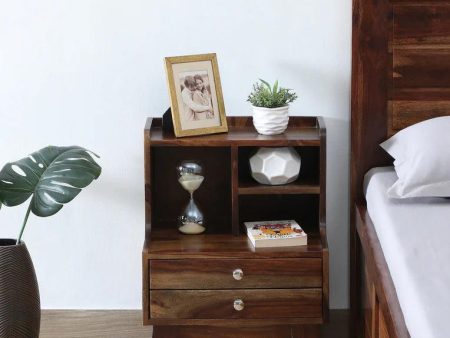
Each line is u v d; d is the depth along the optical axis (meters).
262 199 3.09
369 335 2.74
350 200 3.05
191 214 2.92
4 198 2.70
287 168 2.85
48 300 3.25
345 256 3.18
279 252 2.75
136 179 3.16
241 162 3.05
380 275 2.34
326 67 3.06
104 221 3.19
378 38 2.94
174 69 2.87
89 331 3.12
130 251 3.21
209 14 3.04
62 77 3.10
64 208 3.18
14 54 3.08
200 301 2.78
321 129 2.80
